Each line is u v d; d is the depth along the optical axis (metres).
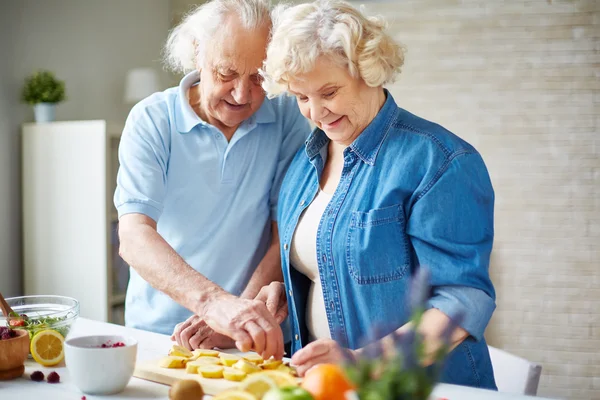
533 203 3.73
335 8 1.37
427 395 0.74
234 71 1.60
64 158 3.20
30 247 3.31
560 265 3.72
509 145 3.75
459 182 1.34
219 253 1.75
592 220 3.68
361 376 0.77
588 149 3.66
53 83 3.29
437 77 3.81
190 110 1.73
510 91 3.73
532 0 3.67
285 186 1.64
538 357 3.76
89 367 1.15
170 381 1.22
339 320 1.45
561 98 3.67
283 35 1.36
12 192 3.30
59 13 3.52
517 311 3.77
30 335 1.34
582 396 3.72
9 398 1.16
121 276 3.26
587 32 3.62
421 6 3.80
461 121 3.80
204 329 1.51
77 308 1.45
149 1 4.20
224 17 1.59
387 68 1.39
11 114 3.28
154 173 1.68
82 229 3.18
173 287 1.45
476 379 1.43
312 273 1.52
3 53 3.22
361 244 1.39
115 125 3.17
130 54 4.05
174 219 1.75
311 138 1.56
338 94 1.38
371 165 1.43
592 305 3.70
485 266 1.34
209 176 1.74
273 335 1.30
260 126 1.80
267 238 1.84
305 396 0.81
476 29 3.75
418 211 1.35
